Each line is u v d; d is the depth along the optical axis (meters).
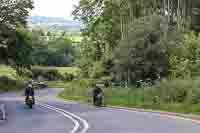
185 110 29.31
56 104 44.91
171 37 50.25
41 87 113.88
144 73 50.84
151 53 50.09
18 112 34.88
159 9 64.75
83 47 80.00
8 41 102.38
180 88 34.91
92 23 77.94
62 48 175.62
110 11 74.69
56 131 20.52
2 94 75.06
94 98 40.16
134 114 29.64
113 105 39.94
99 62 71.19
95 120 26.03
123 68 51.78
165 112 29.92
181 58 47.62
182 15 59.72
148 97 37.84
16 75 118.19
